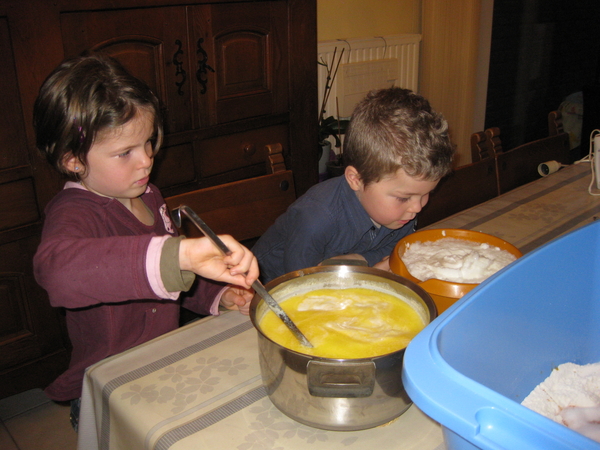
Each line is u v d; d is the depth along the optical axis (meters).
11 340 1.47
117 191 0.83
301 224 1.05
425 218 1.32
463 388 0.37
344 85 2.86
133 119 0.77
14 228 1.39
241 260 0.61
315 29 1.98
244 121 1.89
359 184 1.00
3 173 1.33
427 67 3.29
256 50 1.85
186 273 0.62
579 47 4.10
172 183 1.76
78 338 0.91
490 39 3.37
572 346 0.65
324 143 2.61
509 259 0.82
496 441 0.34
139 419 0.58
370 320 0.67
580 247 0.63
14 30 1.28
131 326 0.90
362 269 0.72
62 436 1.53
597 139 1.32
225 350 0.71
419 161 0.86
